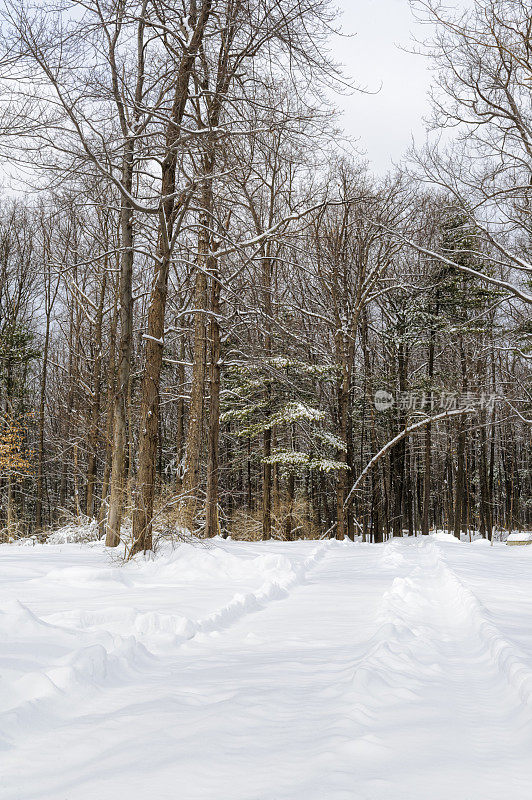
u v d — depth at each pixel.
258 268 25.08
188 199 15.95
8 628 6.30
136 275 29.52
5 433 29.66
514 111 20.61
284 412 28.80
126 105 15.05
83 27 14.38
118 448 17.56
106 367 33.59
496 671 5.55
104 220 28.22
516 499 52.75
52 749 3.74
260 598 10.25
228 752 3.58
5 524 31.30
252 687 4.98
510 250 27.62
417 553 21.30
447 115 21.47
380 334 39.75
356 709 4.28
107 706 4.63
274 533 31.66
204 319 22.59
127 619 7.51
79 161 14.91
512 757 3.57
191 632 7.37
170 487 16.64
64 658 5.26
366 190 33.38
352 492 35.09
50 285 34.41
